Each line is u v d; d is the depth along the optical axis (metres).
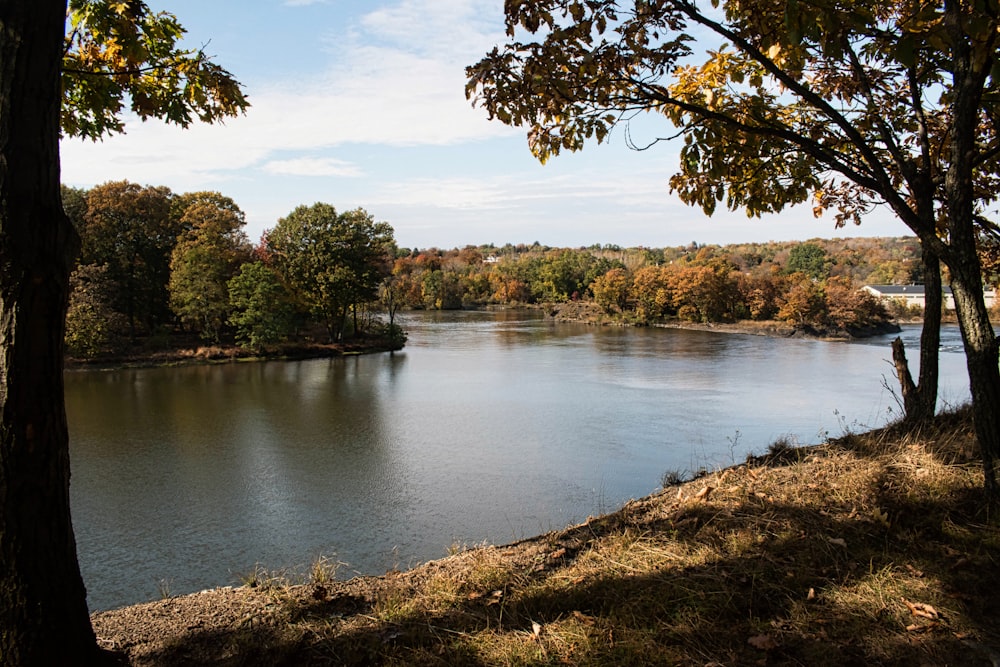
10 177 2.59
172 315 47.00
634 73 4.54
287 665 3.06
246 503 13.30
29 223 2.63
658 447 17.58
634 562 4.06
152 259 45.25
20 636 2.67
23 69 2.60
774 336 58.78
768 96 5.89
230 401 25.25
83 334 36.06
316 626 3.43
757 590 3.61
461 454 17.12
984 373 4.55
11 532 2.64
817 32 3.65
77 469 15.79
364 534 11.68
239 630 3.38
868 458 5.52
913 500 4.60
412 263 138.38
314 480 14.89
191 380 31.16
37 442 2.69
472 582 3.93
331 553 10.84
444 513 12.66
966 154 4.46
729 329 65.81
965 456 5.38
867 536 4.20
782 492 5.00
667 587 3.68
